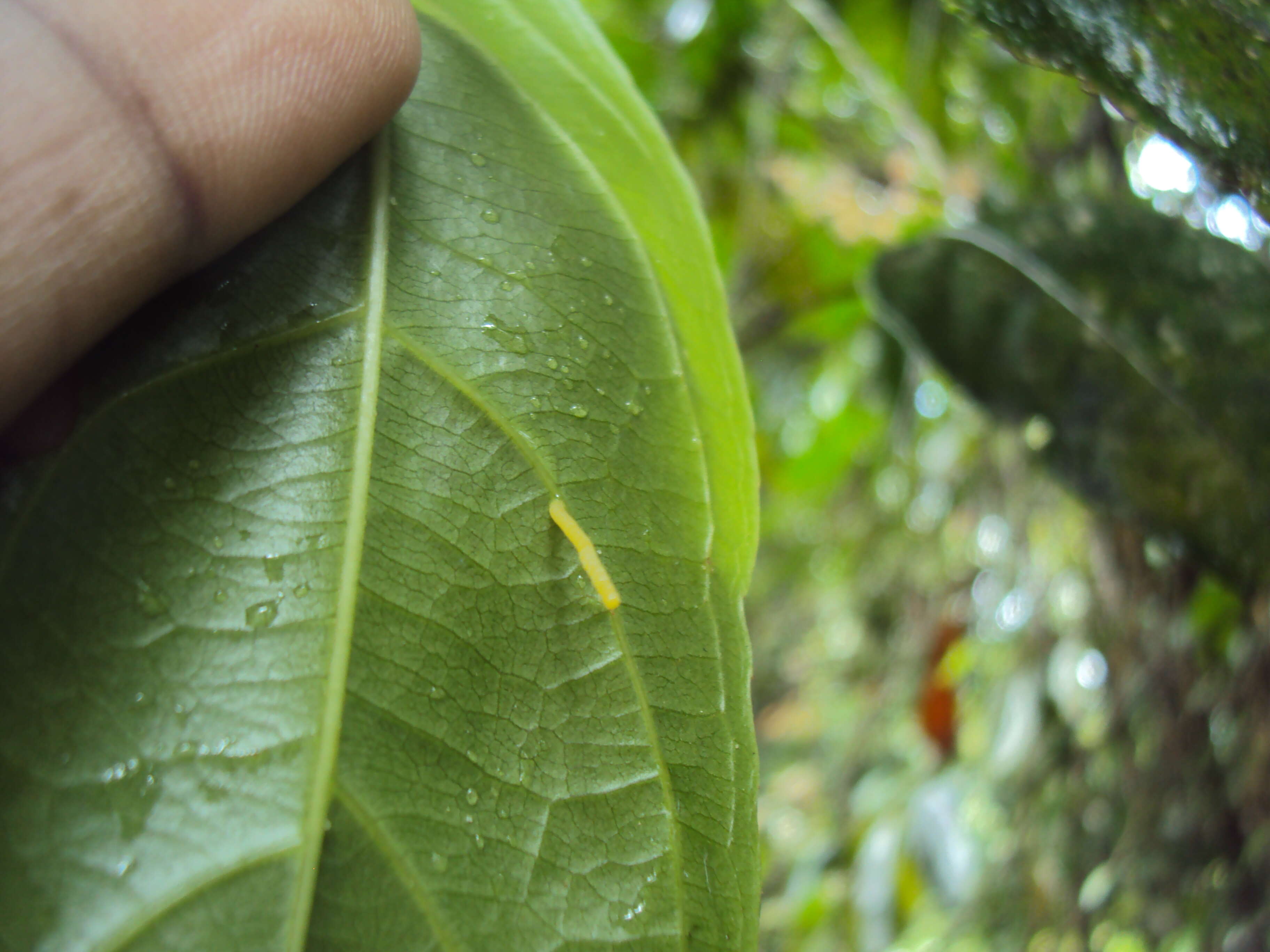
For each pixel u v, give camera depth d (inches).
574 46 3.4
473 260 3.0
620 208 3.3
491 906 2.4
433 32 3.3
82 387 2.6
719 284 3.3
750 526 3.1
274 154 2.7
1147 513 4.7
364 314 2.8
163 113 2.5
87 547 2.4
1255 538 4.4
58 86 2.4
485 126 3.2
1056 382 4.9
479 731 2.5
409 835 2.4
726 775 2.7
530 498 2.8
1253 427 4.4
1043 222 5.1
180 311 2.7
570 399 2.9
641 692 2.7
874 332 8.8
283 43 2.6
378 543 2.6
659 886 2.5
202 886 2.2
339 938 2.2
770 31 8.0
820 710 12.4
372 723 2.4
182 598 2.4
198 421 2.6
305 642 2.5
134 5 2.5
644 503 3.0
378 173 3.0
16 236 2.4
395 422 2.7
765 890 10.1
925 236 5.3
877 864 8.7
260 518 2.6
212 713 2.4
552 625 2.7
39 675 2.3
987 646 8.1
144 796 2.3
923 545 8.8
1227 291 4.7
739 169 8.7
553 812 2.5
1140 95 2.9
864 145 8.2
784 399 11.3
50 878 2.2
